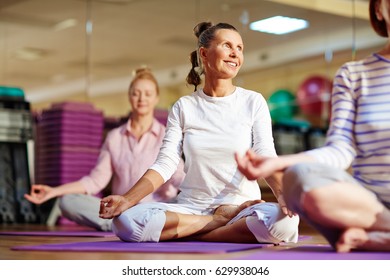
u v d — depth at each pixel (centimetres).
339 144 248
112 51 1043
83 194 522
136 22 995
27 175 762
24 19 993
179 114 363
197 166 353
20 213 739
